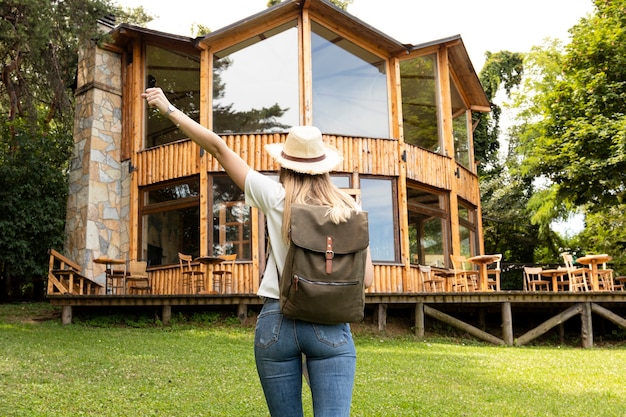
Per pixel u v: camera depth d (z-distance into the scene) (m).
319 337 2.16
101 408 5.13
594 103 18.86
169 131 15.25
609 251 24.62
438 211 16.05
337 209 2.23
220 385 6.29
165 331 11.09
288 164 2.31
